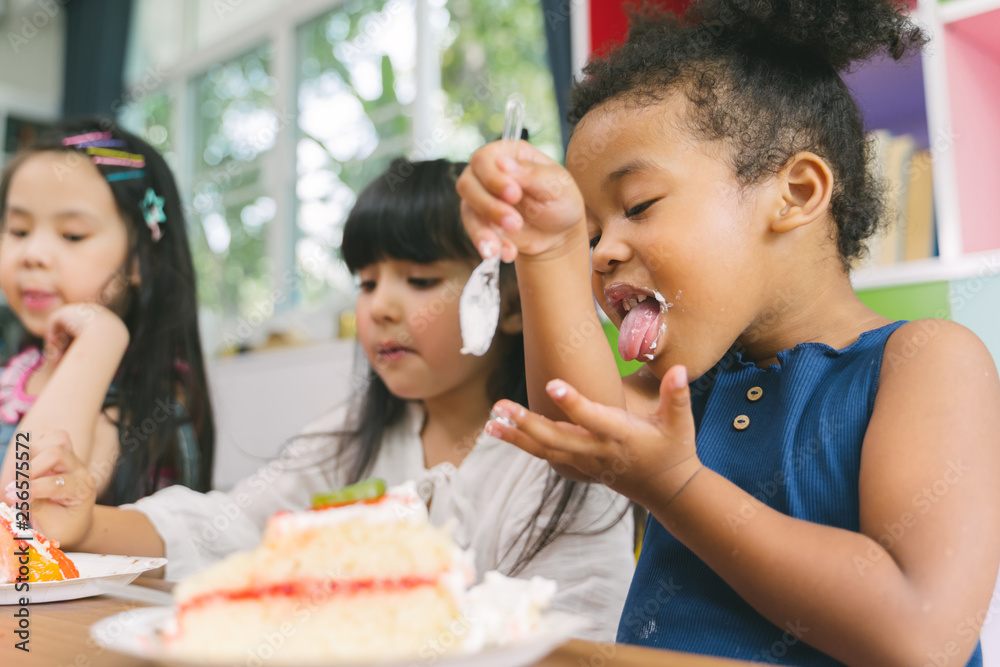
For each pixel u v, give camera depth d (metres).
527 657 0.39
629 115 0.70
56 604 0.63
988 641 1.15
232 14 3.53
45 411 1.07
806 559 0.51
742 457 0.68
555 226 0.59
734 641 0.62
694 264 0.66
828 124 0.73
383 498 0.48
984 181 1.40
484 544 1.05
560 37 2.16
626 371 1.48
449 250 1.11
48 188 1.27
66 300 1.28
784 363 0.70
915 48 0.84
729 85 0.70
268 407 2.76
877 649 0.50
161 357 1.35
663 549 0.71
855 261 0.84
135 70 3.98
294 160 3.16
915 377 0.60
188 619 0.42
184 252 1.45
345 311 2.82
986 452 0.56
